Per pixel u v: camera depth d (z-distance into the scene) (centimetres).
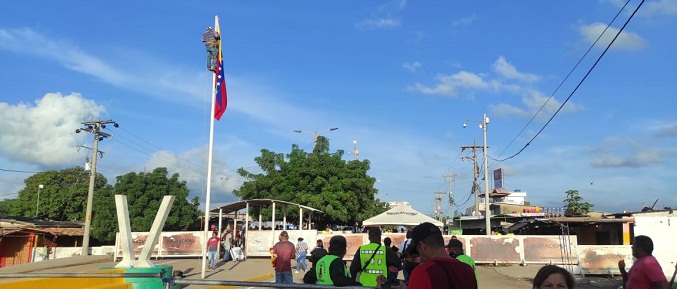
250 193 3844
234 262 2450
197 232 2745
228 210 2736
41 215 5500
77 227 4362
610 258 2250
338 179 3759
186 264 2383
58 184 5784
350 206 3703
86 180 5850
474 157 4888
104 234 4262
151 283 1292
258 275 1955
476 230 5194
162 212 1441
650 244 559
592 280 2116
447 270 354
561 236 2591
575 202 4441
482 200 6956
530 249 2602
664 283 541
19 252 3650
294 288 568
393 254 690
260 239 2630
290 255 1227
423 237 395
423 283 349
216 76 1898
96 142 3700
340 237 679
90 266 2362
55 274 778
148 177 4400
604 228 3127
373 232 713
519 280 2017
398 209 2648
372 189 3959
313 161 3781
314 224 3938
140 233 2723
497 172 7169
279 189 3744
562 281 331
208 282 668
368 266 688
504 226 4091
